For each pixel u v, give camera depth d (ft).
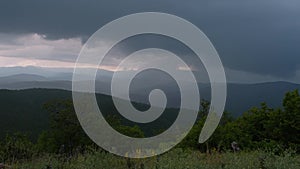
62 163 27.71
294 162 26.04
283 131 87.86
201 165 25.18
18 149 31.37
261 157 26.35
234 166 25.43
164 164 24.70
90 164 26.11
